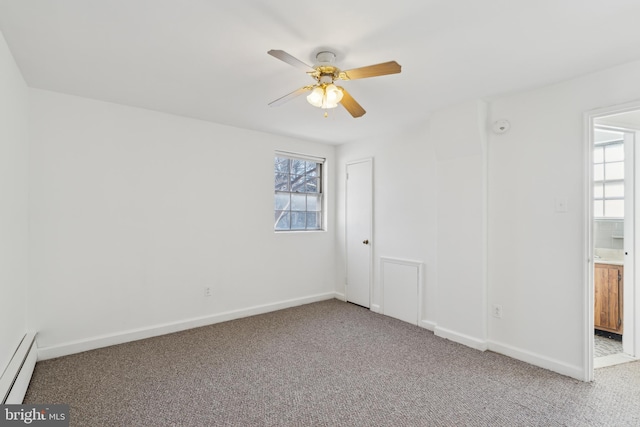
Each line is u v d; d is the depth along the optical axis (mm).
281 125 3805
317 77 2109
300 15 1700
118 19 1749
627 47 2023
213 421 1971
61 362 2707
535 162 2732
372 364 2729
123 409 2076
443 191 3336
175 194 3457
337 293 4832
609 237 3850
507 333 2910
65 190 2855
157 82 2586
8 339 2109
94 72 2412
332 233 4840
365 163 4398
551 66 2291
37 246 2727
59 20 1759
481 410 2098
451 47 2023
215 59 2199
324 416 2029
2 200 1963
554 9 1639
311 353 2938
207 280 3686
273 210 4234
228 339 3250
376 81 2537
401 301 3896
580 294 2482
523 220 2809
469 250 3121
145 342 3154
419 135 3736
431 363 2748
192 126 3561
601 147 3932
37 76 2484
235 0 1577
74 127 2893
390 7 1630
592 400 2213
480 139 2982
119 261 3129
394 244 4023
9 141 2109
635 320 2953
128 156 3168
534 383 2428
